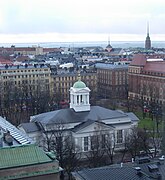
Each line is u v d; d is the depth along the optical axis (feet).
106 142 506.48
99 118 547.49
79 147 508.12
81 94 554.05
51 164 241.96
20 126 538.47
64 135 520.83
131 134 532.73
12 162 237.04
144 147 485.15
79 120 538.06
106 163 460.55
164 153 424.05
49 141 472.03
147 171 285.43
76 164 451.53
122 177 270.05
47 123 516.73
